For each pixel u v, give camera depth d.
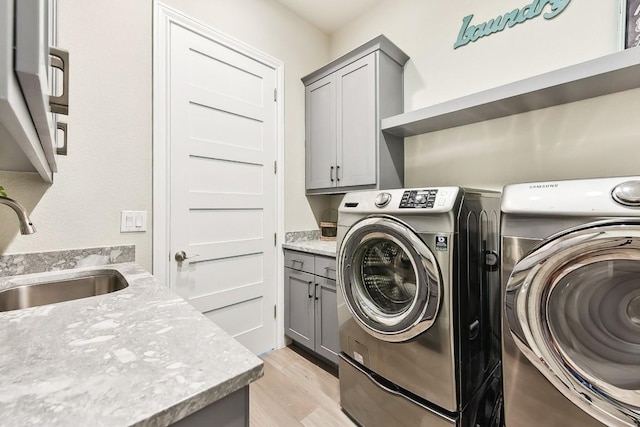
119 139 1.59
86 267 1.47
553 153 1.59
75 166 1.46
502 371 1.05
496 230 1.52
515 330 1.00
